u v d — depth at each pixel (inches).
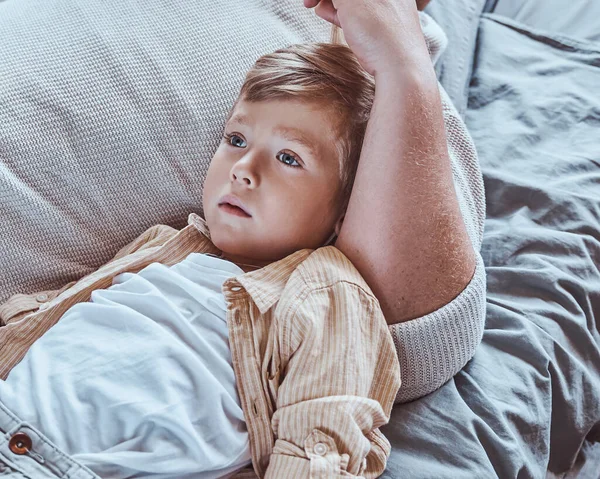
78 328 30.3
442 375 33.1
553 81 53.6
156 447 27.5
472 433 32.7
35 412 27.7
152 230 36.6
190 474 28.2
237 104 33.8
